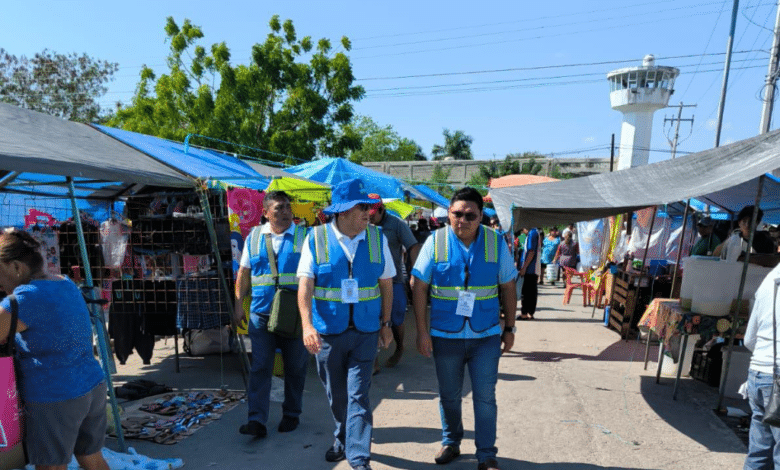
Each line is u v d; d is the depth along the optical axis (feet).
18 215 18.37
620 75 120.98
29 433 8.72
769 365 9.75
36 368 8.58
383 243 12.20
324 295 11.62
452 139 195.31
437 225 51.90
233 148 60.75
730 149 17.12
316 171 32.76
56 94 94.63
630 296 27.32
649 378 20.24
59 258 18.39
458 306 11.50
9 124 13.05
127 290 19.71
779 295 9.50
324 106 64.23
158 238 19.17
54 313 8.59
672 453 13.41
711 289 16.37
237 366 20.80
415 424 15.20
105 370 12.81
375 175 35.32
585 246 45.34
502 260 11.83
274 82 62.80
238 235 18.39
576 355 24.06
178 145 23.00
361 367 11.70
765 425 10.04
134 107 64.13
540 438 14.35
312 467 12.42
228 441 13.84
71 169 10.85
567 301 40.68
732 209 27.02
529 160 123.13
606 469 12.49
